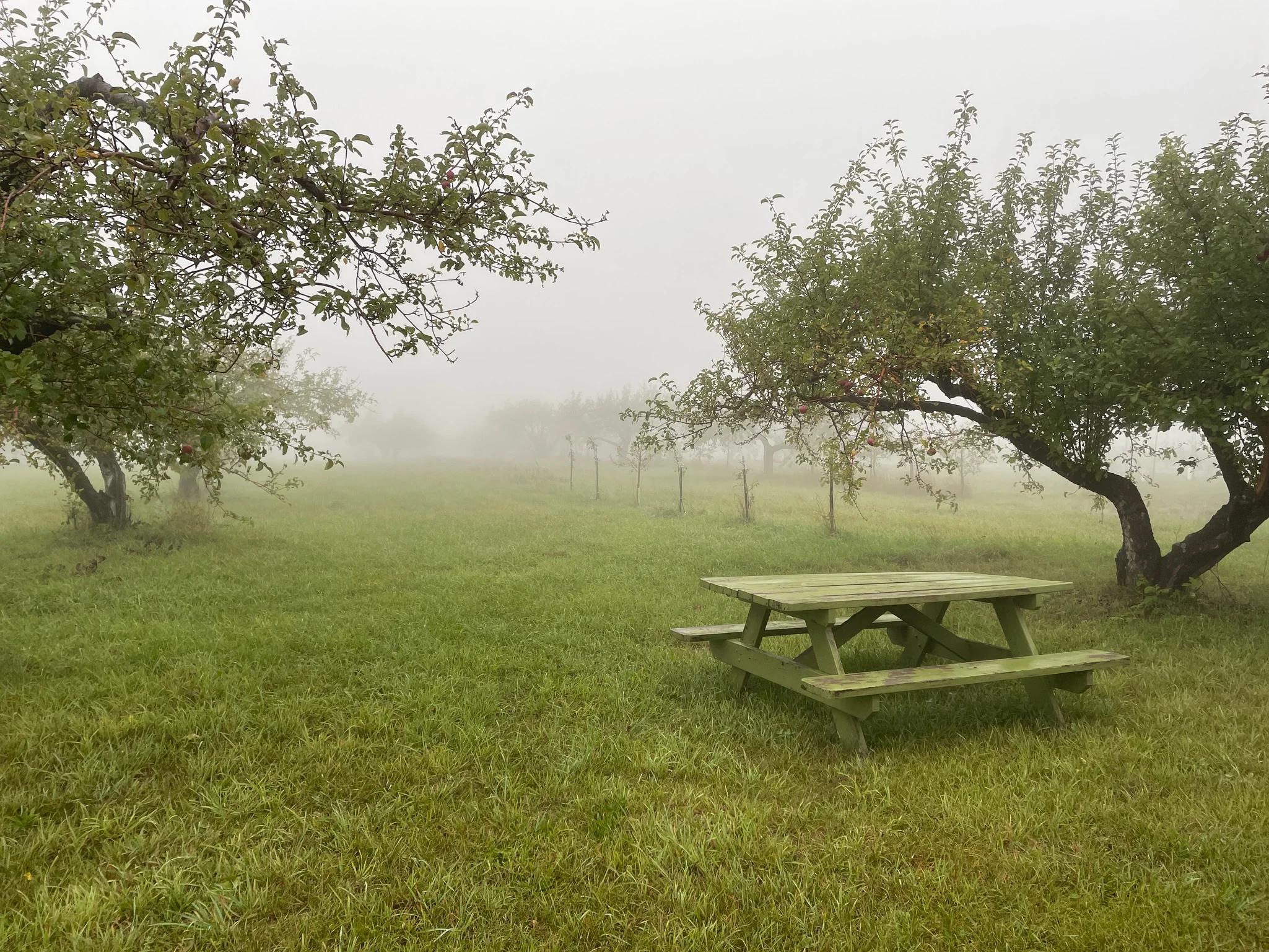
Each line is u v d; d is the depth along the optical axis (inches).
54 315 161.8
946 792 135.9
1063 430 320.5
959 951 93.3
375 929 94.7
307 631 252.8
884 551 492.7
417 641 243.3
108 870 109.3
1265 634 258.2
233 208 146.6
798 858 114.7
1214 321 272.5
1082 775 142.7
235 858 110.7
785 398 332.5
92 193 156.8
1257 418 265.7
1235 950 94.0
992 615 298.8
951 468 362.3
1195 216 279.4
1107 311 287.1
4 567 381.1
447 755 150.0
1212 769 145.7
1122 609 301.3
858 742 155.4
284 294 169.2
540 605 304.5
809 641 248.4
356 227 174.4
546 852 115.0
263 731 160.6
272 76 153.4
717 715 178.9
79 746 149.9
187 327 185.2
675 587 355.3
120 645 226.1
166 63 148.0
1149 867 111.5
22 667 200.8
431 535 571.2
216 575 369.4
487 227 190.7
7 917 96.1
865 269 309.0
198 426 175.8
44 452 347.9
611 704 185.3
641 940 94.0
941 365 299.9
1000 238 362.6
